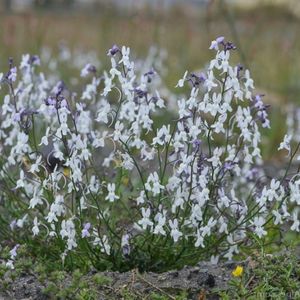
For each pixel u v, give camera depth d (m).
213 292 7.75
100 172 9.45
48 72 19.59
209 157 8.20
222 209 8.84
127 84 8.28
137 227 8.27
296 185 8.17
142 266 8.44
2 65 21.06
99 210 8.02
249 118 8.51
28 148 8.91
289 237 9.61
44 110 8.80
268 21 25.31
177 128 8.55
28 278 7.87
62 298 7.21
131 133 8.71
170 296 7.66
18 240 8.91
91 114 10.31
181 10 26.33
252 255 8.41
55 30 26.45
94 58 20.75
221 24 23.95
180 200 8.05
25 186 8.78
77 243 8.33
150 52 19.56
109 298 7.64
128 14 23.03
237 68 8.06
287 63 23.95
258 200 8.16
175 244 8.53
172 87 19.30
